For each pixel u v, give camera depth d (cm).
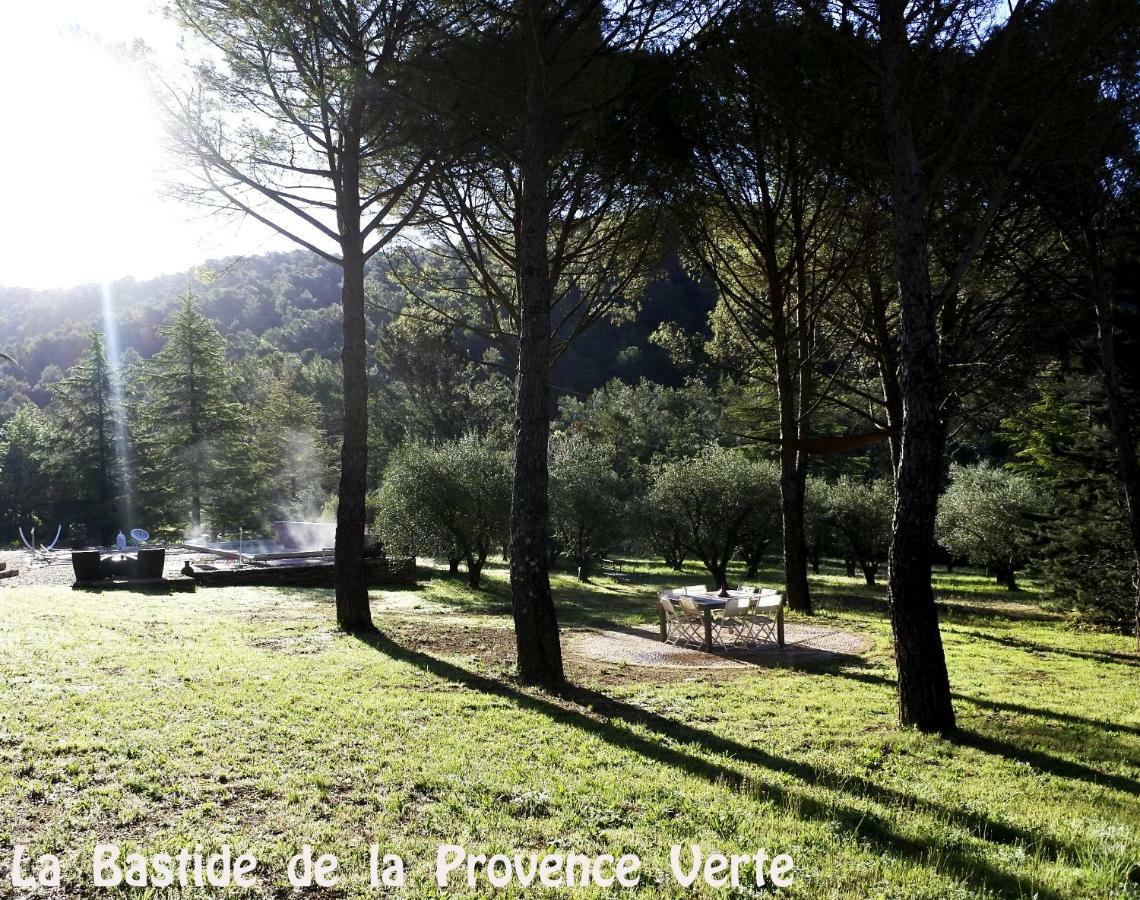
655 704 853
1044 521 2086
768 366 2080
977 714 870
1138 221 1391
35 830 438
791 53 974
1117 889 420
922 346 782
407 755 600
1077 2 831
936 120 922
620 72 1078
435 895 380
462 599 1922
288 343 8975
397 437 4847
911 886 410
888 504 2738
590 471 2734
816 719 805
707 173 1430
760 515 2397
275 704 726
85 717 643
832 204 1486
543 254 973
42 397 8869
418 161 1270
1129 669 1262
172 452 3809
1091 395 1784
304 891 382
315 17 1054
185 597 1568
